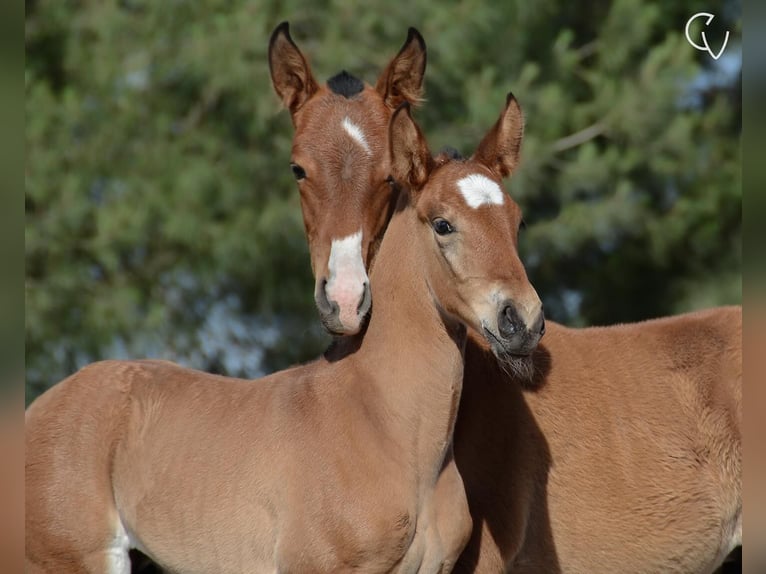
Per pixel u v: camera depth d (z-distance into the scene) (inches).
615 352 405.7
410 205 344.2
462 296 323.0
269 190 800.3
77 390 393.4
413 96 436.5
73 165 786.2
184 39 780.0
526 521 380.5
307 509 331.9
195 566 358.0
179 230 759.7
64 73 841.5
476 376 383.6
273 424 351.3
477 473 376.5
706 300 913.5
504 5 831.7
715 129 889.5
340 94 416.5
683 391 400.2
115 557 378.6
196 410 372.5
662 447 390.9
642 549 387.9
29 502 379.2
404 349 339.6
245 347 885.8
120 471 378.3
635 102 821.2
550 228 820.0
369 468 330.0
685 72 823.1
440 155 346.0
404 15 796.0
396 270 344.8
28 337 763.4
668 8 921.5
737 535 399.2
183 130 812.6
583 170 810.2
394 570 330.3
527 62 866.8
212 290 840.3
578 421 389.1
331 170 393.4
